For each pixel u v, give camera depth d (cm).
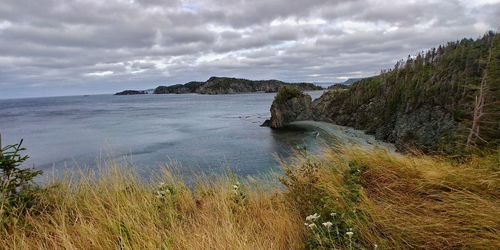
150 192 503
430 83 3531
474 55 3331
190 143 3403
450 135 1432
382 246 322
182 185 564
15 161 422
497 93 1585
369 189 471
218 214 454
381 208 399
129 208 424
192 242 350
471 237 315
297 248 354
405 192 441
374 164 514
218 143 3328
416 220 356
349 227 342
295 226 403
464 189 390
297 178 521
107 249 338
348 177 479
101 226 381
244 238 351
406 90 3719
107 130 4941
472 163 508
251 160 2367
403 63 4866
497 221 317
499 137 1283
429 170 461
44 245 346
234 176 673
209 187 582
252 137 3688
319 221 380
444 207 373
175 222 415
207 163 2330
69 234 374
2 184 410
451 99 3030
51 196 462
